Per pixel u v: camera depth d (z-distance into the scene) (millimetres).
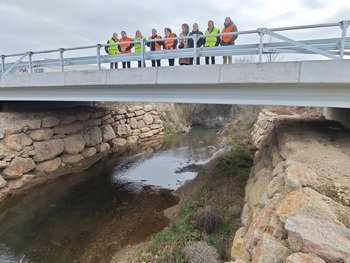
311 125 10062
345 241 3090
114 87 10406
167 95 9484
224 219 7090
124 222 8789
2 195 10289
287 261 3061
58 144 13469
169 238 6676
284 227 3824
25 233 8203
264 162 8688
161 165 15008
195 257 5324
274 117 15352
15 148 11461
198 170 13789
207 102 8812
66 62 11391
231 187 9203
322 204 3781
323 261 2939
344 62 6469
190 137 22859
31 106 14961
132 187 11844
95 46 10297
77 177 12852
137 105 22844
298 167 5027
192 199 9430
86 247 7477
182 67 8461
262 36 7504
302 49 7359
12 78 12227
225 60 10352
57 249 7414
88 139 15742
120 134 19328
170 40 9844
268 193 5352
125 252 7090
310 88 7309
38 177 12008
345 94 6973
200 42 10516
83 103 18391
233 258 4973
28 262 6887
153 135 22359
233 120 24906
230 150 15711
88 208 9828
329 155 5914
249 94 8133
